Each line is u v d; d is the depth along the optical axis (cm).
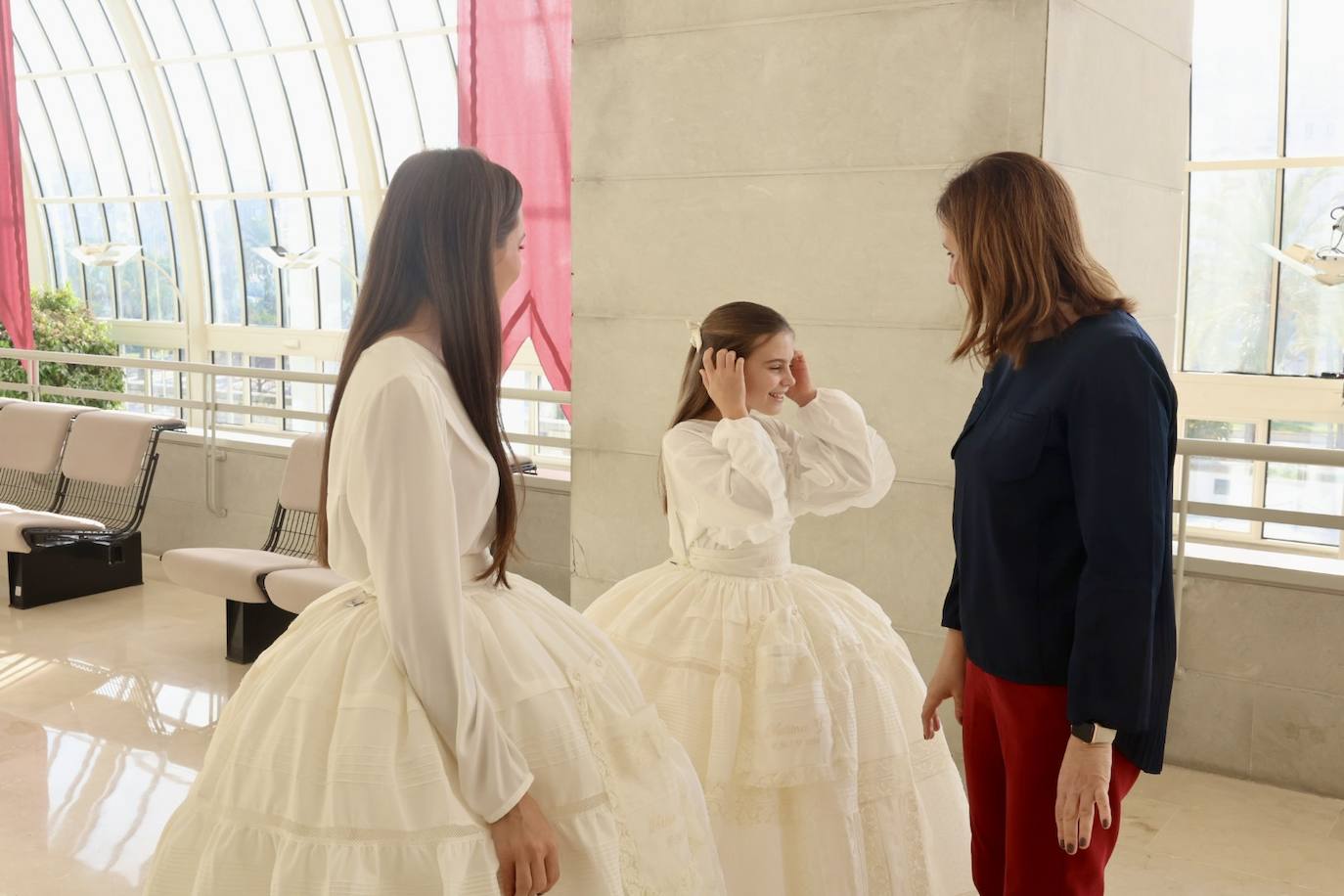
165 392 1406
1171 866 342
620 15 445
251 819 157
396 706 156
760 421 281
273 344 1303
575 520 480
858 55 395
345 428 158
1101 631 168
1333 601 386
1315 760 394
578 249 466
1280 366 915
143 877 325
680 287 442
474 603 171
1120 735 181
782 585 265
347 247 1254
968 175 190
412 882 147
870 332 402
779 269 419
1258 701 402
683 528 275
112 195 1421
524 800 154
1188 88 477
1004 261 182
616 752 172
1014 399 186
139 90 1334
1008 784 194
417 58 1110
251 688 174
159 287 1421
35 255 1515
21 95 1429
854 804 240
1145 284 457
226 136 1284
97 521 672
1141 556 167
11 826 356
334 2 1098
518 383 1025
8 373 1268
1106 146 410
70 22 1337
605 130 453
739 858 237
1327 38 844
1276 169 884
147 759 412
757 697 243
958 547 203
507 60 609
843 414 277
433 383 156
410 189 167
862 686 252
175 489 711
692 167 434
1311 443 890
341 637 167
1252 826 370
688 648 255
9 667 516
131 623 590
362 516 150
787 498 276
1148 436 169
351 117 1151
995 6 368
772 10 411
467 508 162
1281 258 710
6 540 598
